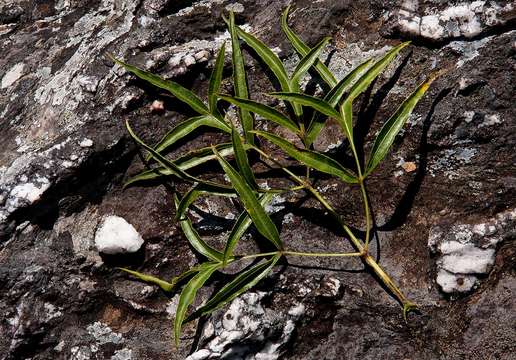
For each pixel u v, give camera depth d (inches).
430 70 35.3
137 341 35.7
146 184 36.0
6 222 35.6
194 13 36.9
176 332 34.2
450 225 34.8
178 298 35.7
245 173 34.5
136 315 35.8
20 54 38.9
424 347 34.7
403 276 35.0
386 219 35.3
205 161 35.5
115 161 36.0
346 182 35.1
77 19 39.2
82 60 37.3
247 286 34.5
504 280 34.6
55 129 36.5
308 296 35.0
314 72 35.8
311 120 35.2
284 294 35.1
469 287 34.5
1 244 35.7
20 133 37.1
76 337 35.8
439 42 35.3
